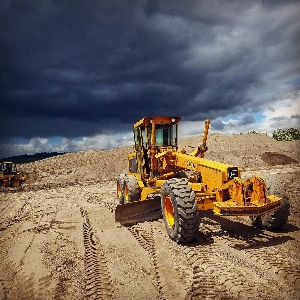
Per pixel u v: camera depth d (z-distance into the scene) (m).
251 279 3.55
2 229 6.86
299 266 3.84
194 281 3.56
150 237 5.41
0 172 18.14
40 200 11.07
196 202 4.77
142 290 3.43
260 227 5.51
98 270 4.07
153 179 7.02
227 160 24.61
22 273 4.16
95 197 11.02
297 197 8.55
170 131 7.50
